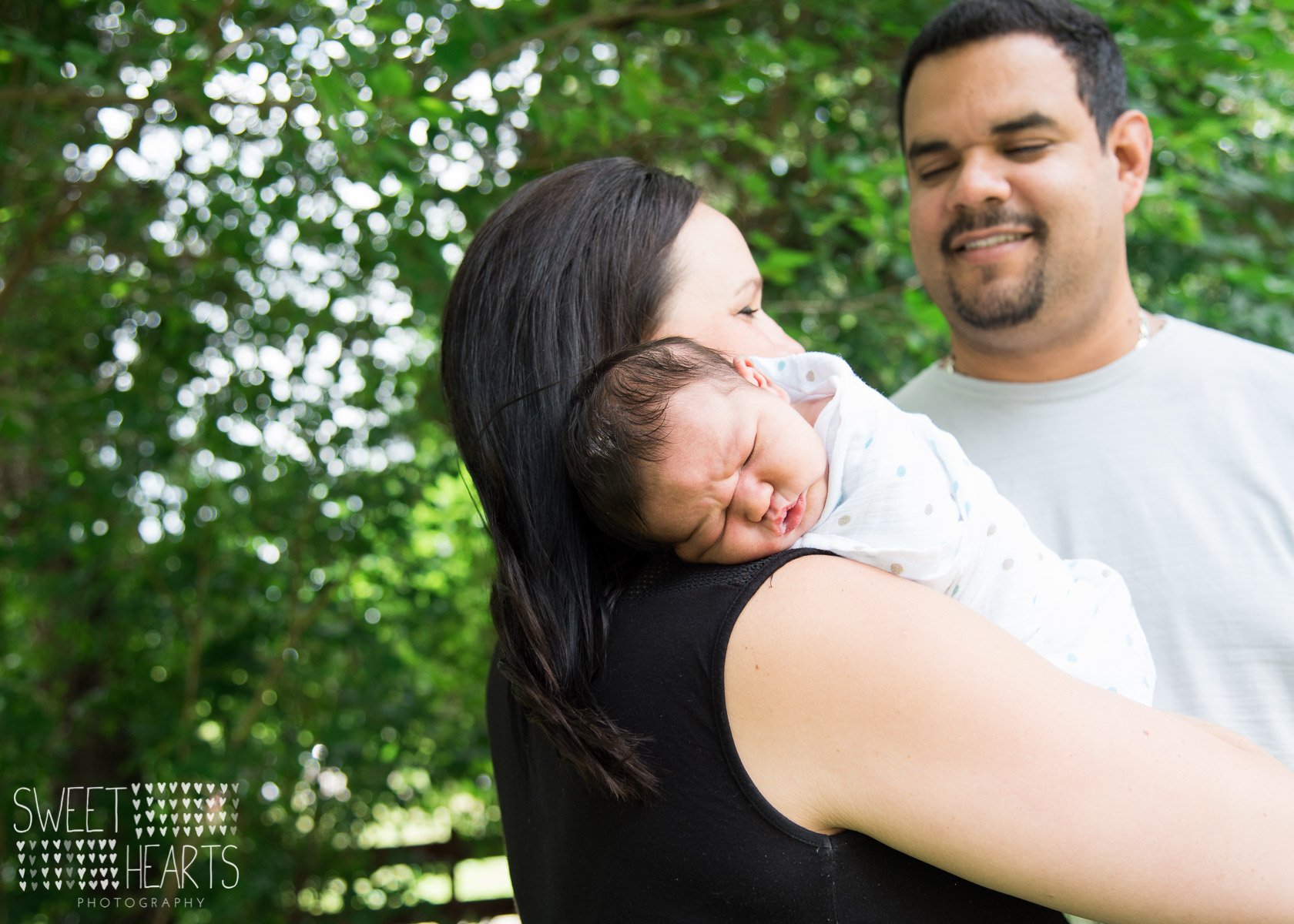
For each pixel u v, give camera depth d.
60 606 4.21
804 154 3.75
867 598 0.88
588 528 1.09
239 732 3.79
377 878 4.82
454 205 2.72
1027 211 1.67
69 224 3.35
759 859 0.86
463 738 4.42
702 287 1.18
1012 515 1.15
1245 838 0.80
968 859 0.82
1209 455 1.62
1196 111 2.93
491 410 1.11
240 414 3.39
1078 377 1.75
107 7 2.91
